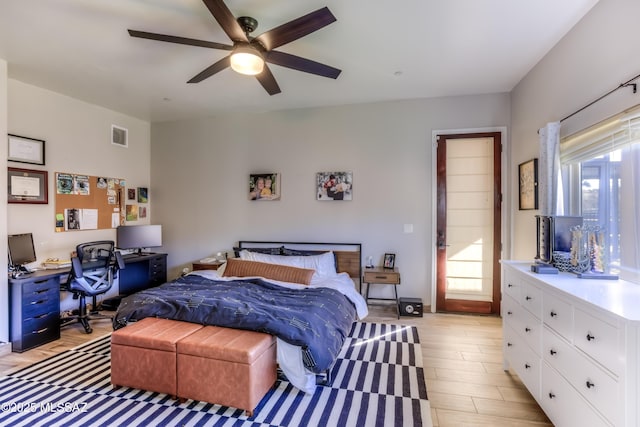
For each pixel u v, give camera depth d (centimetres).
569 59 245
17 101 332
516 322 224
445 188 391
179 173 484
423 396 214
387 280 374
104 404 204
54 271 320
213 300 247
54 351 285
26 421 187
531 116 313
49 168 360
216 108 431
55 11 219
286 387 224
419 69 312
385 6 214
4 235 284
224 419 189
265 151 448
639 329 115
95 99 392
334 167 423
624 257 182
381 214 409
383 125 407
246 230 457
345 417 192
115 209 439
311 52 278
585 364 143
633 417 117
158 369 208
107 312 393
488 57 288
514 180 360
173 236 487
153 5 213
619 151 191
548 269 201
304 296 281
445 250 392
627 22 184
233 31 197
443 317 375
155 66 304
